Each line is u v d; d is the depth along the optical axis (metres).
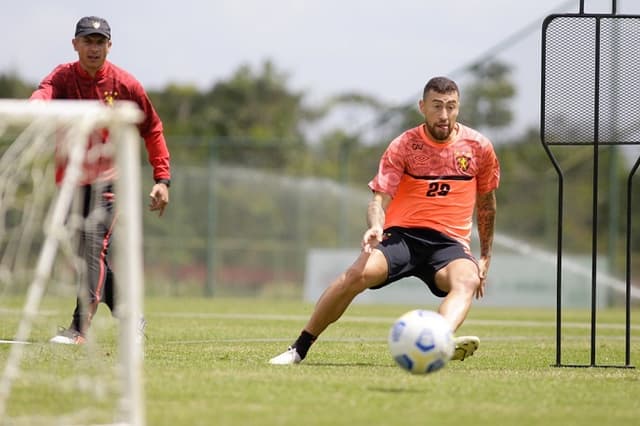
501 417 16.97
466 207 25.86
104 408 16.69
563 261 94.88
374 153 97.31
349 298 25.09
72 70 29.61
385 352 30.33
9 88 168.88
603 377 23.20
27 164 16.50
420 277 26.09
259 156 99.94
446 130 25.17
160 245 99.69
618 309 92.19
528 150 95.94
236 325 45.34
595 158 26.38
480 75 93.31
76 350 27.00
